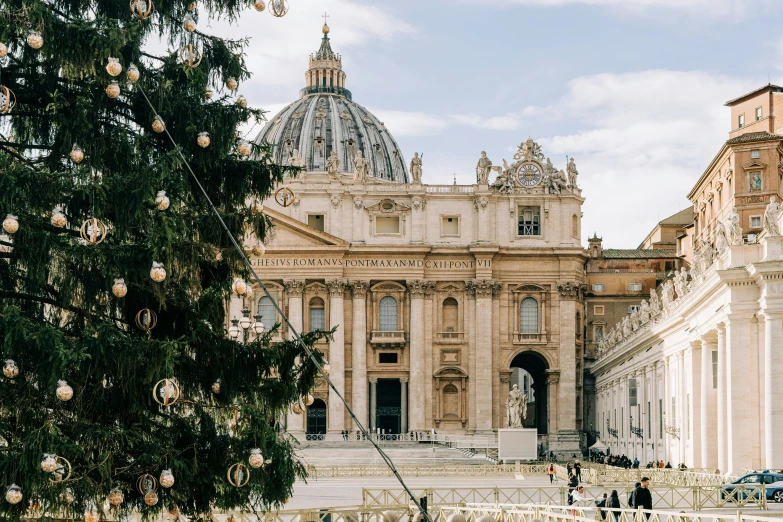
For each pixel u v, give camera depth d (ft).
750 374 185.98
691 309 227.81
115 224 95.61
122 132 97.45
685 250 464.24
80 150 95.04
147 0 97.76
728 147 317.63
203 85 105.50
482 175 431.02
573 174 433.89
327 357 419.74
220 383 100.89
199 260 102.42
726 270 185.98
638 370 319.68
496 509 140.77
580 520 118.21
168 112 103.30
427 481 257.34
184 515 101.60
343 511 123.44
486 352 424.87
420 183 429.38
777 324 176.86
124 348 91.04
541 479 263.29
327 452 354.33
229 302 107.04
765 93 339.16
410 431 419.95
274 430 100.68
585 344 478.18
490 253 425.69
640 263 483.51
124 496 95.76
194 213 106.22
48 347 86.84
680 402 249.14
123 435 91.20
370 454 355.77
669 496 178.09
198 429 100.68
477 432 420.77
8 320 86.63
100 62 94.58
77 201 94.99
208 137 103.19
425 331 426.92
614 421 383.04
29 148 102.32
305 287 423.64
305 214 426.10
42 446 84.48
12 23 92.27
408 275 425.69
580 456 416.26
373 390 424.87
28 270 90.94
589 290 480.23
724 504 158.40
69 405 92.02
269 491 99.19
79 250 91.91
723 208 334.65
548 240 432.25
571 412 426.10
